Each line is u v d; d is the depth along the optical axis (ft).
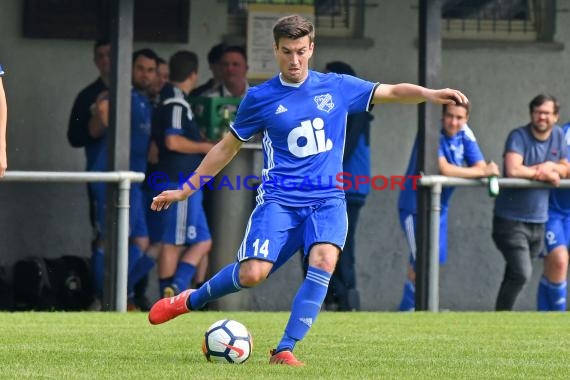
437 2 130.00
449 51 169.78
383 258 165.48
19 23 158.10
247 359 73.97
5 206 156.15
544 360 79.15
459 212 168.35
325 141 73.00
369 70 166.71
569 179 138.72
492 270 168.96
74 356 77.25
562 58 171.83
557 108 139.54
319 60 165.27
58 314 114.32
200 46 161.89
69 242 158.10
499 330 102.89
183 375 66.28
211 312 121.60
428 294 130.21
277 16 160.86
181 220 139.03
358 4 165.89
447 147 136.26
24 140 158.71
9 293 143.23
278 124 72.84
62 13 158.81
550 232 145.69
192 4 161.27
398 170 167.84
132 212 138.72
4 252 156.15
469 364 75.92
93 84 146.72
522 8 171.53
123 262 123.13
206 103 140.77
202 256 141.28
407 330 102.22
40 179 119.75
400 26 167.22
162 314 76.48
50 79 159.22
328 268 71.61
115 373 67.46
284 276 161.07
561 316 119.24
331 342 90.53
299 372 68.49
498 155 171.12
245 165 138.10
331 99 73.41
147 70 141.18
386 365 74.38
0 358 75.82
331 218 72.23
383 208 165.68
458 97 72.43
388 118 167.73
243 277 71.41
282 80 73.61
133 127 139.95
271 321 109.40
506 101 171.12
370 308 164.66
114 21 123.44
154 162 139.13
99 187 144.05
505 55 170.91
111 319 108.68
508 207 142.10
